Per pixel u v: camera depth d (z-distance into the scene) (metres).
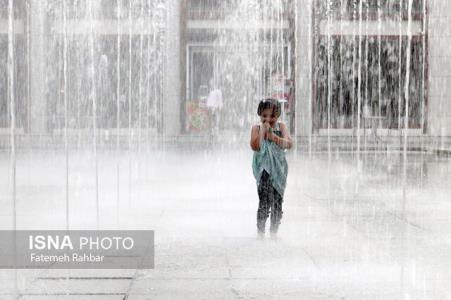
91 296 6.44
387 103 38.03
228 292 6.59
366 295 6.50
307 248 8.76
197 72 37.97
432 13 37.47
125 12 37.38
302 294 6.52
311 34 37.50
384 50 38.00
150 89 37.81
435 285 6.88
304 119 37.28
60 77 37.09
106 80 37.44
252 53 37.75
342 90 37.84
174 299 6.34
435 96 37.88
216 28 37.75
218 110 36.00
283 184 9.41
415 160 25.34
